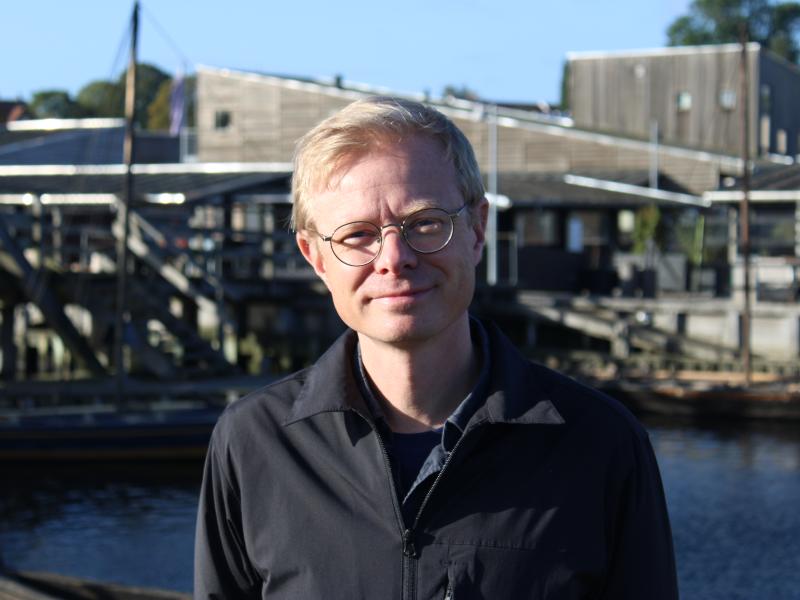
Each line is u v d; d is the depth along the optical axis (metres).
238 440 2.13
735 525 13.20
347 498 2.02
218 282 24.78
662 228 30.67
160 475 17.11
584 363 25.59
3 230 22.77
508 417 1.96
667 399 22.03
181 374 22.52
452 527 1.96
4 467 17.67
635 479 2.02
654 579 2.01
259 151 38.16
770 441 19.33
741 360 24.70
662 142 36.28
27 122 43.25
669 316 26.20
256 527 2.08
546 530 1.95
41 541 13.13
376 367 2.07
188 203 24.95
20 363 28.66
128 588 7.21
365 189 1.96
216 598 2.20
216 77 38.69
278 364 26.94
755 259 25.94
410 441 2.06
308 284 26.86
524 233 32.81
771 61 41.50
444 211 1.97
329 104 37.38
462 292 2.01
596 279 31.72
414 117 2.00
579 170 34.69
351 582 1.98
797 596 10.69
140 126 76.19
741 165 32.47
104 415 18.58
